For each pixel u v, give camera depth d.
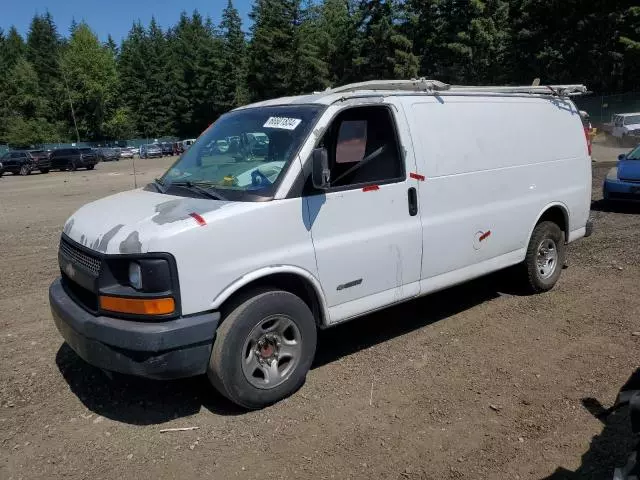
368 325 5.55
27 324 5.82
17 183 30.52
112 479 3.30
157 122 96.56
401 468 3.32
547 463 3.34
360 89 4.56
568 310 5.75
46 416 3.99
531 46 42.81
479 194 5.27
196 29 100.88
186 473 3.33
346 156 4.36
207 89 85.31
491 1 44.03
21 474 3.37
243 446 3.58
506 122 5.59
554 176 6.17
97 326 3.60
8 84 88.75
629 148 28.56
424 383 4.32
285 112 4.45
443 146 4.93
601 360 4.60
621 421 3.73
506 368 4.52
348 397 4.14
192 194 4.20
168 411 4.02
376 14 51.62
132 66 96.12
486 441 3.56
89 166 41.53
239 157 4.43
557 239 6.32
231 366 3.77
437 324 5.52
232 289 3.73
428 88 4.93
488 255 5.46
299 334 4.12
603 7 39.69
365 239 4.38
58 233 11.66
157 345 3.47
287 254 3.96
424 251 4.81
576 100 39.69
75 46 94.62
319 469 3.33
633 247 8.06
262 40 65.88
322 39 64.12
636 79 41.97
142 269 3.51
